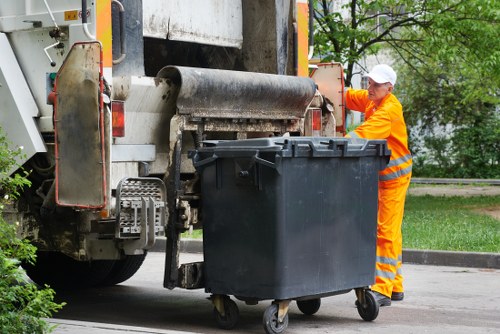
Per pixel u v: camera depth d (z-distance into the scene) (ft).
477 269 33.04
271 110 25.31
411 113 102.32
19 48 22.86
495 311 24.80
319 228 21.26
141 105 22.86
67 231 22.65
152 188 21.52
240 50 28.07
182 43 28.94
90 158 20.92
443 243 35.83
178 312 24.66
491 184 83.41
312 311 23.72
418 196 64.13
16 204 22.98
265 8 27.45
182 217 22.12
